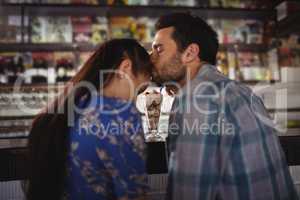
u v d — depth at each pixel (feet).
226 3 11.27
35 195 2.59
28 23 10.14
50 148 2.58
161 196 4.03
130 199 2.55
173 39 3.11
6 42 9.75
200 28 3.13
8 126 9.00
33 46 9.87
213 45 3.18
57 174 2.56
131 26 10.84
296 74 8.63
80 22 10.57
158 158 3.60
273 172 2.73
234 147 2.67
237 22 11.41
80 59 10.28
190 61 3.14
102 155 2.55
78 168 2.56
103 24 10.70
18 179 3.47
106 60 2.84
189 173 2.53
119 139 2.60
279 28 11.05
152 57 3.18
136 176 2.61
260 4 11.36
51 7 9.96
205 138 2.59
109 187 2.61
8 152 3.46
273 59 11.14
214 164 2.58
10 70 9.86
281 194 2.76
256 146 2.70
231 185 2.66
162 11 10.57
